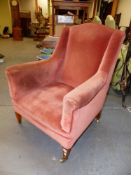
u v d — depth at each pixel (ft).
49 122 3.49
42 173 3.66
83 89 3.15
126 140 4.63
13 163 3.85
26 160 3.93
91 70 4.26
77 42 4.47
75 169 3.77
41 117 3.60
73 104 2.85
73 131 3.32
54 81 4.97
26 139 4.49
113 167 3.84
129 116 5.63
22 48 13.43
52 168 3.77
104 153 4.20
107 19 7.32
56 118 3.45
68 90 4.40
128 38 6.42
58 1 11.30
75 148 4.30
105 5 10.77
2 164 3.82
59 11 11.97
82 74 4.43
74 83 4.63
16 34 16.24
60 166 3.83
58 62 4.86
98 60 4.13
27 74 4.12
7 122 5.06
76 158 4.03
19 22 16.33
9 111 5.55
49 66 4.67
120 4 10.27
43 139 4.51
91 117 4.13
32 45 14.49
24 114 4.13
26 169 3.73
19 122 4.97
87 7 11.94
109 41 3.91
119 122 5.32
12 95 4.18
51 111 3.59
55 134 3.54
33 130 4.79
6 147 4.24
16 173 3.64
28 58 11.05
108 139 4.63
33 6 18.98
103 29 4.12
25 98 4.07
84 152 4.20
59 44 4.80
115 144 4.48
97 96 3.93
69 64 4.72
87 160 4.00
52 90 4.34
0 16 17.76
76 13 12.07
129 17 9.87
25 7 18.98
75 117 3.09
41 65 4.47
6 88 6.97
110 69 3.92
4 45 14.26
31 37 17.94
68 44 4.71
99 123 5.21
